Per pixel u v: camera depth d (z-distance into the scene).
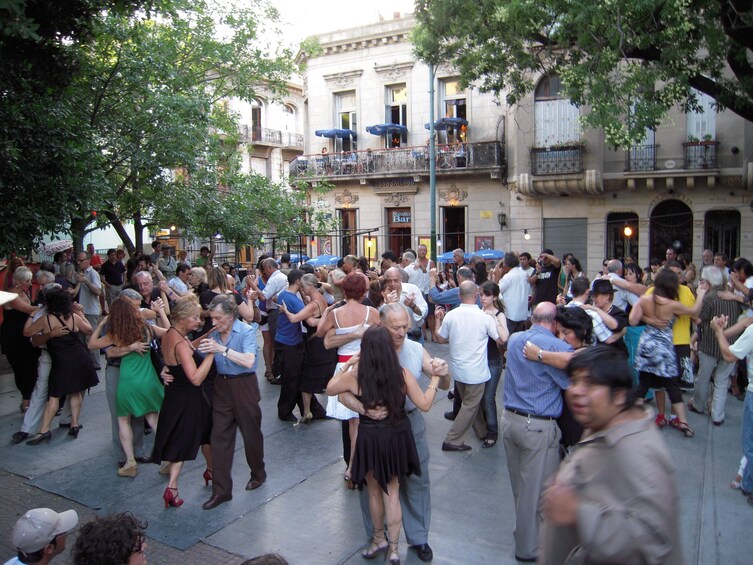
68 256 14.61
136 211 15.91
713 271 8.12
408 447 4.31
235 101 33.62
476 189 23.53
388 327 4.61
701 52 16.72
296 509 5.45
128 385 6.10
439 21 14.13
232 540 4.94
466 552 4.67
